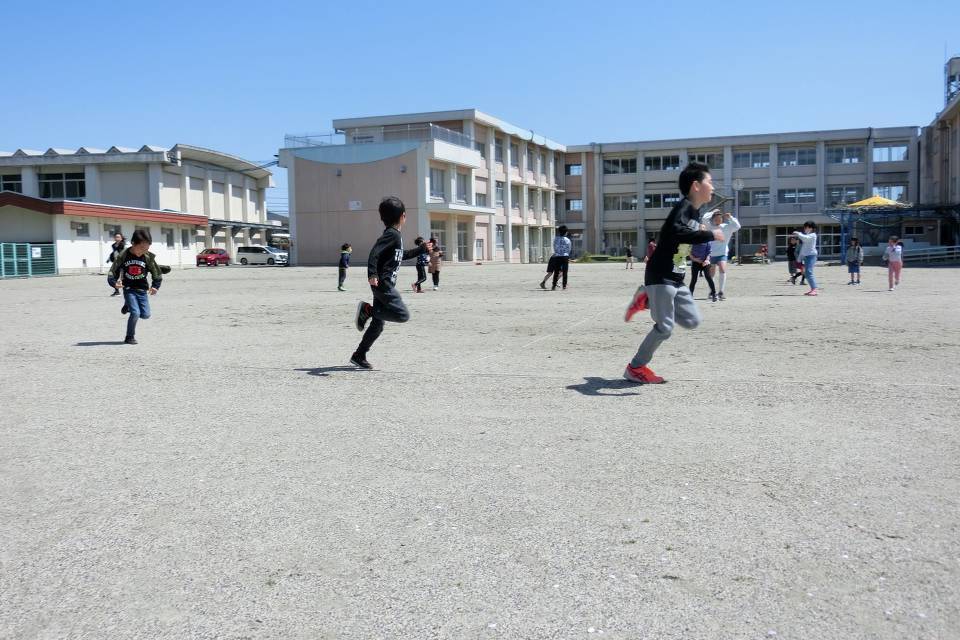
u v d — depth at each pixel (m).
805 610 2.95
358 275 39.31
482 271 44.03
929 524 3.74
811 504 4.03
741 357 9.05
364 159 57.50
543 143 75.88
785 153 73.38
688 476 4.53
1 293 25.25
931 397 6.49
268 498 4.30
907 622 2.86
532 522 3.88
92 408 6.67
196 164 68.19
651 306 7.23
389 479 4.60
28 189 61.06
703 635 2.79
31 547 3.69
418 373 8.23
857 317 13.42
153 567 3.45
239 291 25.09
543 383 7.52
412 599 3.11
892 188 70.69
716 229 7.07
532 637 2.80
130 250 11.14
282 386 7.61
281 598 3.14
